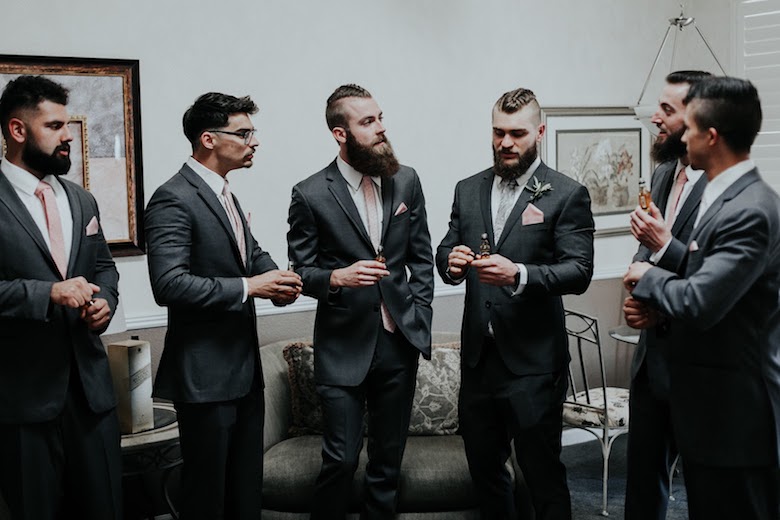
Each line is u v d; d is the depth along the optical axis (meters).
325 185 3.55
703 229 2.73
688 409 2.79
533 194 3.48
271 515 3.84
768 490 2.73
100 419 3.17
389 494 3.65
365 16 4.80
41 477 3.04
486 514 3.72
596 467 5.15
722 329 2.70
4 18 3.89
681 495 4.66
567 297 5.60
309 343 4.23
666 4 5.90
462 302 5.23
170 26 4.27
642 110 4.50
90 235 3.21
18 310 2.91
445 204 5.14
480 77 5.20
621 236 5.83
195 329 3.25
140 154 4.20
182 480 3.36
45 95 3.01
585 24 5.57
